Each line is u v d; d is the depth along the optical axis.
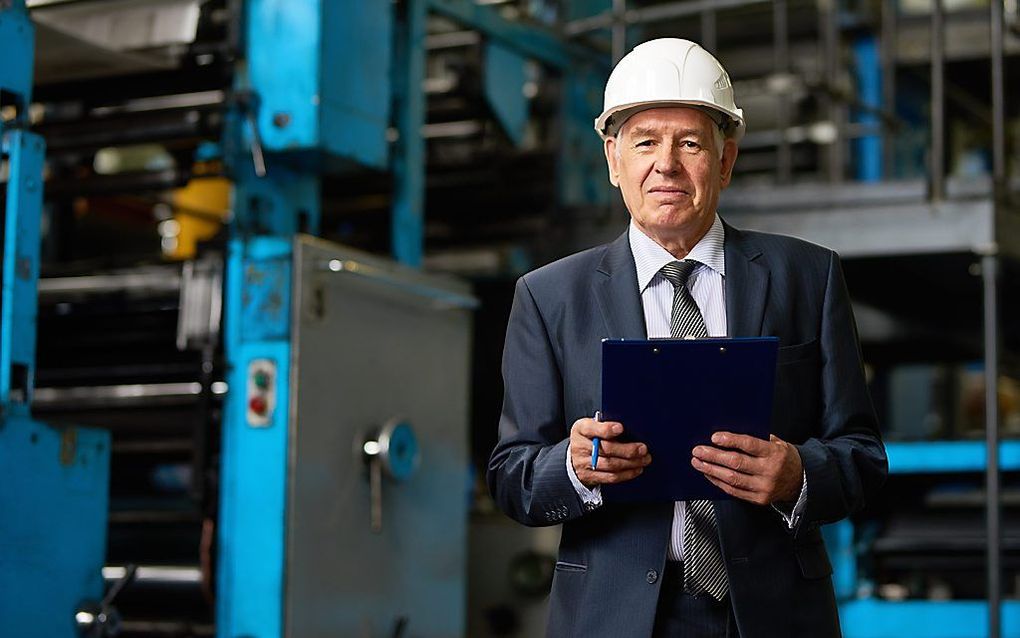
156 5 4.62
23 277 3.54
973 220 4.96
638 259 2.44
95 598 3.72
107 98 4.73
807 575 2.32
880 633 5.18
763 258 2.43
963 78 7.97
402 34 5.08
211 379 4.26
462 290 4.98
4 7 3.59
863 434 2.37
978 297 6.28
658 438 2.15
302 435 4.20
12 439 3.48
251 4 4.48
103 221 6.29
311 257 4.27
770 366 2.09
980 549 5.24
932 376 8.48
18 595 3.48
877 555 5.35
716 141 2.39
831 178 7.22
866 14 7.43
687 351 2.07
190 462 4.61
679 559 2.32
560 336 2.42
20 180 3.55
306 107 4.39
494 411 6.26
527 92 5.93
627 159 2.39
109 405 4.42
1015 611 5.02
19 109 3.62
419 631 4.69
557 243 5.82
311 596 4.21
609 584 2.31
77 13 4.73
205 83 4.60
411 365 4.73
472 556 5.70
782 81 6.00
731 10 7.73
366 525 4.46
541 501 2.29
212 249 4.39
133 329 4.64
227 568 4.21
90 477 3.72
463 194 6.00
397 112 5.06
